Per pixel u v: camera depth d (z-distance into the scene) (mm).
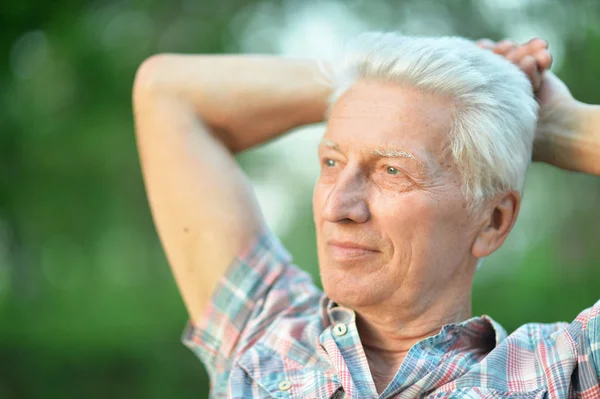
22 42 8766
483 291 9492
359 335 2133
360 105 2068
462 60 2061
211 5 9289
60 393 8984
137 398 9180
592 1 9062
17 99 8727
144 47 8898
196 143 2488
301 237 13328
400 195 2008
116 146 8922
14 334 9031
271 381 2088
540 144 2307
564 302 9141
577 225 9797
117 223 9516
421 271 2025
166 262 10195
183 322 9648
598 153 2248
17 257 9156
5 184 8812
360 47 2125
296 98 2527
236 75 2555
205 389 9344
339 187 2016
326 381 2020
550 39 9094
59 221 9156
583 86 8984
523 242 10008
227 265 2357
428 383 1961
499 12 9219
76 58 8594
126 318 9594
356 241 2020
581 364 1929
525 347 2018
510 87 2109
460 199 2037
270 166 11547
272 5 9500
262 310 2312
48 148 8812
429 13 9508
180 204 2430
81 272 9602
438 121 2023
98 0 8914
